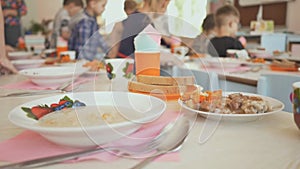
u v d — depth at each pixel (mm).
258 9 4438
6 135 550
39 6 5141
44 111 598
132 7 1746
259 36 3760
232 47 2262
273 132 578
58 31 3146
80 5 2953
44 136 490
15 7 3480
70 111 582
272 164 435
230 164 435
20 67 1589
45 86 1068
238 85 1331
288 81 1108
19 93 954
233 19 2559
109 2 2037
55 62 1868
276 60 1753
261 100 726
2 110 744
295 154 470
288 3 4004
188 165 432
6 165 429
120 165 430
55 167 426
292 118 671
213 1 4441
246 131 586
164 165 432
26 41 3762
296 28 3924
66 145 476
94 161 441
